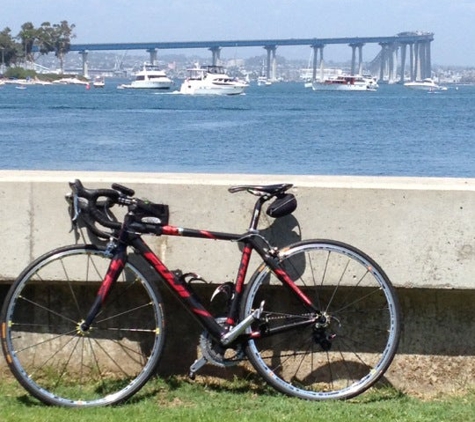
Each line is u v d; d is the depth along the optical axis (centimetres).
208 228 520
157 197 520
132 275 510
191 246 514
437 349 534
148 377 498
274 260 498
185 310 536
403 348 535
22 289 512
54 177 533
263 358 532
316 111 8862
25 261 519
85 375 535
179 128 5872
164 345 500
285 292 529
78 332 493
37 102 11044
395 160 3909
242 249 513
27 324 534
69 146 4450
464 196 511
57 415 472
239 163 3812
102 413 479
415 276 515
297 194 517
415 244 515
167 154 4131
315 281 513
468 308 533
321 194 516
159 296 497
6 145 4509
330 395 506
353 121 6975
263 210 518
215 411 482
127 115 7719
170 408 492
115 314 536
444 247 514
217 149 4409
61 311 536
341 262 512
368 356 533
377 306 532
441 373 534
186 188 519
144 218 501
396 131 5822
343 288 521
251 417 471
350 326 533
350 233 517
